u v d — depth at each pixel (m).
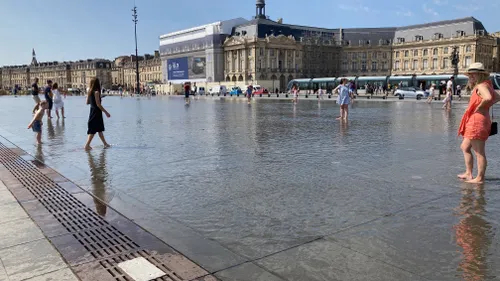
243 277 3.64
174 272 3.76
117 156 9.73
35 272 3.79
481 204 5.52
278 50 115.81
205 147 10.84
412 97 54.50
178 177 7.43
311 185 6.68
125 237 4.63
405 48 122.88
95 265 3.93
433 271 3.67
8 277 3.70
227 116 22.30
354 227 4.78
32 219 5.27
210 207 5.63
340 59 130.00
